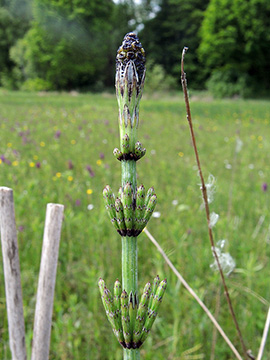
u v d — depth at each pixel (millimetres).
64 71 38000
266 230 4109
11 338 1283
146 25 42625
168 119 14781
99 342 2725
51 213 1211
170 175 6496
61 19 33625
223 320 2932
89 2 33188
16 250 1245
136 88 913
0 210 1223
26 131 9477
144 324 941
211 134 11117
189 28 42125
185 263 3521
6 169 5719
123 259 961
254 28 34156
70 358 2627
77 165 6484
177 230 3578
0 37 43219
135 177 956
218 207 4711
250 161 7738
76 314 2975
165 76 39250
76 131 10141
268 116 17234
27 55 37156
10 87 43094
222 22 35562
